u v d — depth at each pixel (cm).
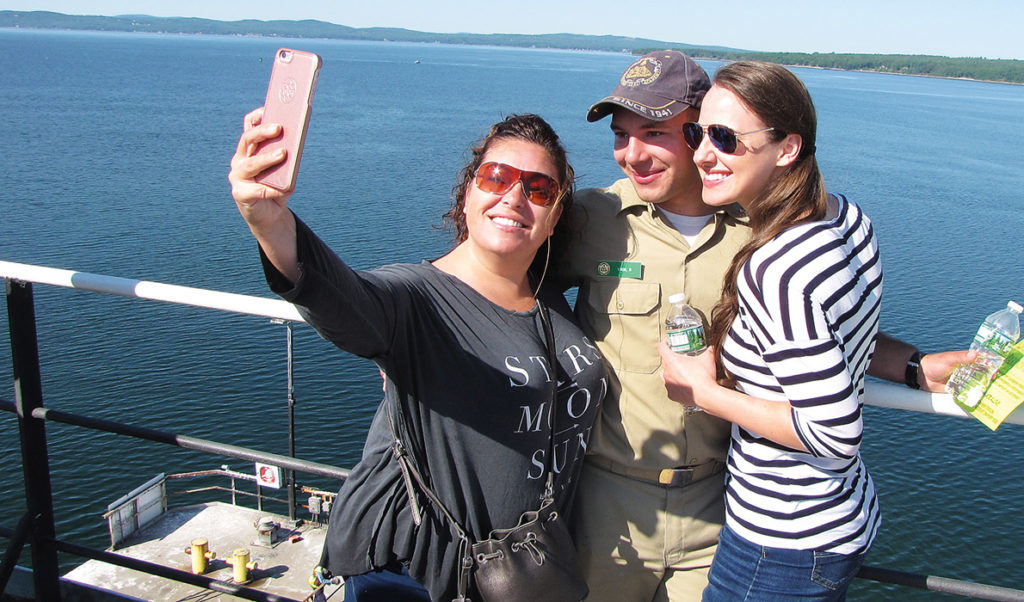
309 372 2434
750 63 194
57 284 250
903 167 7719
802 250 179
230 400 2252
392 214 4681
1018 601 205
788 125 188
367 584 228
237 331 2750
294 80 153
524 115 218
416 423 203
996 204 6056
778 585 203
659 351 221
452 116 10712
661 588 250
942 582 214
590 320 244
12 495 1752
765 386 194
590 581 248
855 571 205
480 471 205
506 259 212
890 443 2247
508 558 203
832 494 198
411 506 202
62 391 2267
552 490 214
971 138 11119
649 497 239
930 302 3528
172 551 1195
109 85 13825
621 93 229
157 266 3494
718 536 240
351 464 1958
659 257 235
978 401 205
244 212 157
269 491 1831
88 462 1911
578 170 6050
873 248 198
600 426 241
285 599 257
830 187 6334
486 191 206
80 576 1056
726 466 224
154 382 2342
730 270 197
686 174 234
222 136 7900
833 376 174
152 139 7456
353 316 177
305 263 164
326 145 7450
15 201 4622
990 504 1945
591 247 242
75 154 6444
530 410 207
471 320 206
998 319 207
